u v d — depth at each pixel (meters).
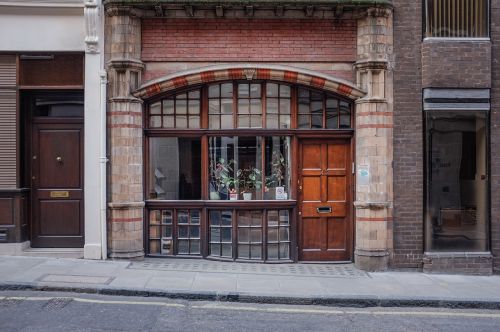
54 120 10.04
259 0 9.52
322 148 10.34
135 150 9.88
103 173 9.68
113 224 9.76
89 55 9.71
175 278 8.57
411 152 9.88
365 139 9.84
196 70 9.84
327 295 7.84
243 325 6.58
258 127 10.26
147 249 10.20
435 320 7.10
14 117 9.79
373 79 9.81
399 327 6.70
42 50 9.72
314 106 10.31
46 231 10.05
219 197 10.31
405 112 9.88
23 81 9.84
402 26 9.90
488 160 9.91
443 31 9.91
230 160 10.33
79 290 7.75
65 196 10.05
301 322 6.80
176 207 10.23
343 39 10.00
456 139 9.87
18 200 9.74
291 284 8.50
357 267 9.88
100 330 6.16
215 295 7.73
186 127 10.26
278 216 10.26
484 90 9.84
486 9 9.96
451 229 9.90
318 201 10.32
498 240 9.95
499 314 7.52
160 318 6.72
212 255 10.24
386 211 9.85
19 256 9.68
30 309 6.88
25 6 9.59
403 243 9.88
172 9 9.70
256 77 9.98
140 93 9.81
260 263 10.08
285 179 10.33
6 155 9.77
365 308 7.67
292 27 9.96
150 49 9.93
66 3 9.63
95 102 9.72
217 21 9.91
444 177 9.90
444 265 9.77
